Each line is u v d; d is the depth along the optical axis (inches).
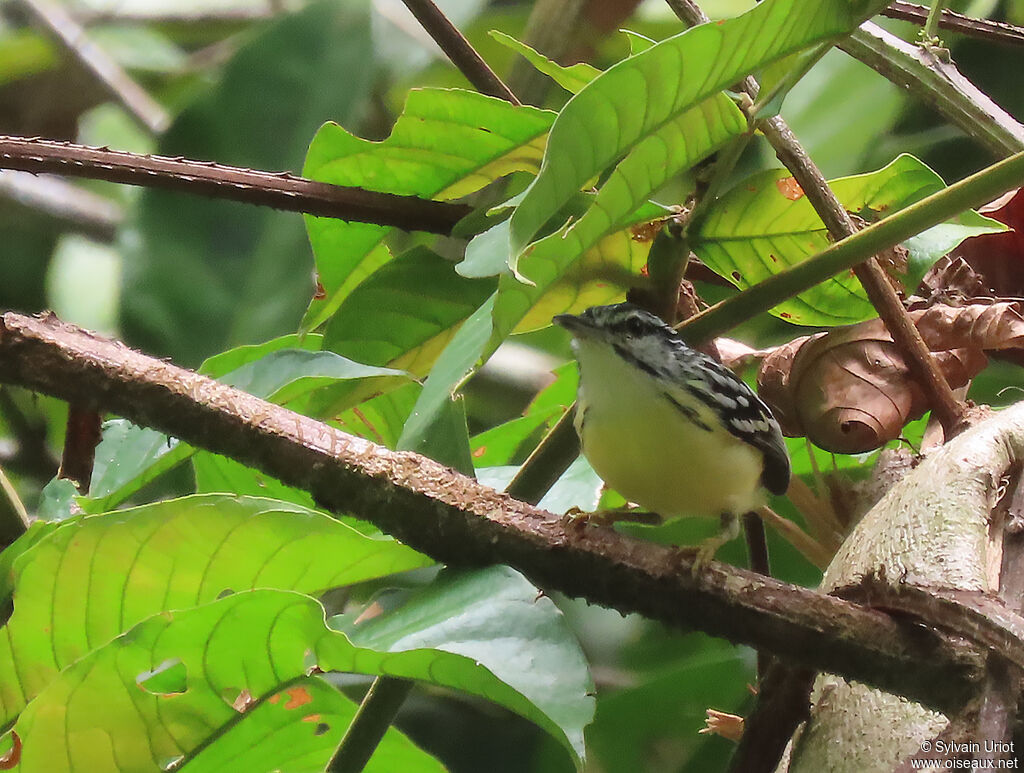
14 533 234.2
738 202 240.7
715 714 270.4
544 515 189.3
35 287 516.7
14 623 201.3
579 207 247.6
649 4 478.6
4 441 416.2
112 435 253.1
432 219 263.7
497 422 469.1
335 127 254.1
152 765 195.6
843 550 228.8
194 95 327.0
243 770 206.4
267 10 580.7
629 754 346.0
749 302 224.2
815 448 317.4
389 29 510.3
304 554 202.7
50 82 550.3
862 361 262.7
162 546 198.5
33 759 189.3
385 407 284.8
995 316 263.0
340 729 205.6
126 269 305.4
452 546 190.2
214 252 312.8
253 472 264.1
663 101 183.5
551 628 186.4
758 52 185.0
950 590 161.9
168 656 182.4
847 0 187.6
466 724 368.2
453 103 250.2
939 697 163.0
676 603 178.9
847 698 204.1
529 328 277.3
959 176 387.5
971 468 211.8
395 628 193.9
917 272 255.4
